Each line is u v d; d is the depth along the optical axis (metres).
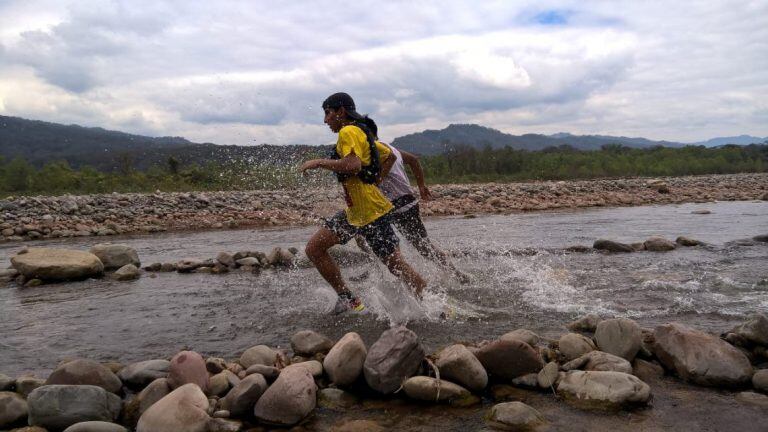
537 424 2.63
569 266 6.66
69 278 6.46
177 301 5.33
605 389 2.87
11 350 3.93
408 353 3.11
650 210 16.25
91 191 23.27
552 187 23.70
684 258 7.07
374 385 3.04
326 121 4.75
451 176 38.44
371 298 4.90
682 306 4.67
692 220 12.84
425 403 2.96
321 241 4.62
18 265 6.35
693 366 3.11
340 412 2.87
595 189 23.89
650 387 3.05
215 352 3.83
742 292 5.16
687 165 47.81
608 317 4.41
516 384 3.13
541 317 4.47
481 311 4.69
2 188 22.95
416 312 4.60
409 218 5.51
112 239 11.45
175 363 3.07
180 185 24.61
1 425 2.75
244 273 6.78
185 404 2.70
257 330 4.34
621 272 6.21
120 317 4.78
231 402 2.87
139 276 6.71
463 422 2.71
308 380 2.92
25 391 3.03
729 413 2.72
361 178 4.50
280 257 7.34
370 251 5.02
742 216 13.62
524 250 7.99
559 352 3.54
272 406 2.77
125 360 3.70
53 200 15.35
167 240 11.06
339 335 4.17
